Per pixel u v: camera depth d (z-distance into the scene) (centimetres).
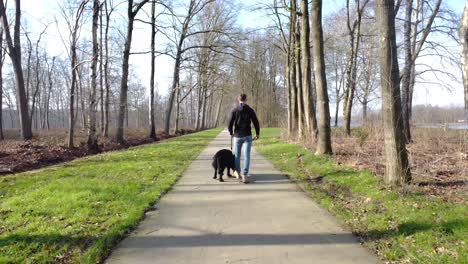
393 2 639
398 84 645
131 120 8025
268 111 5678
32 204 612
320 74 1078
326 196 670
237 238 456
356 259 390
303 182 809
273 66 5603
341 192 693
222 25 3372
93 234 471
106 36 2397
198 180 848
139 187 747
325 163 962
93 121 1661
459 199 554
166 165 1074
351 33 2031
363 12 2078
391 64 641
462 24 647
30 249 425
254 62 4719
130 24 2033
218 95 6312
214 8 3416
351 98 1984
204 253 411
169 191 730
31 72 4831
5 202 634
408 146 1219
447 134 1285
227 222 521
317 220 528
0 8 1908
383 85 651
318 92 1088
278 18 2084
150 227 504
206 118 6556
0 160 1188
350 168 849
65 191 697
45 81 5325
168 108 3011
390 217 508
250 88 5612
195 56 2953
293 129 1988
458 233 421
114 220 522
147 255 409
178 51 2792
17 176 915
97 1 1598
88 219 533
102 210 578
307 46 1494
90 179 833
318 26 1075
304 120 1717
